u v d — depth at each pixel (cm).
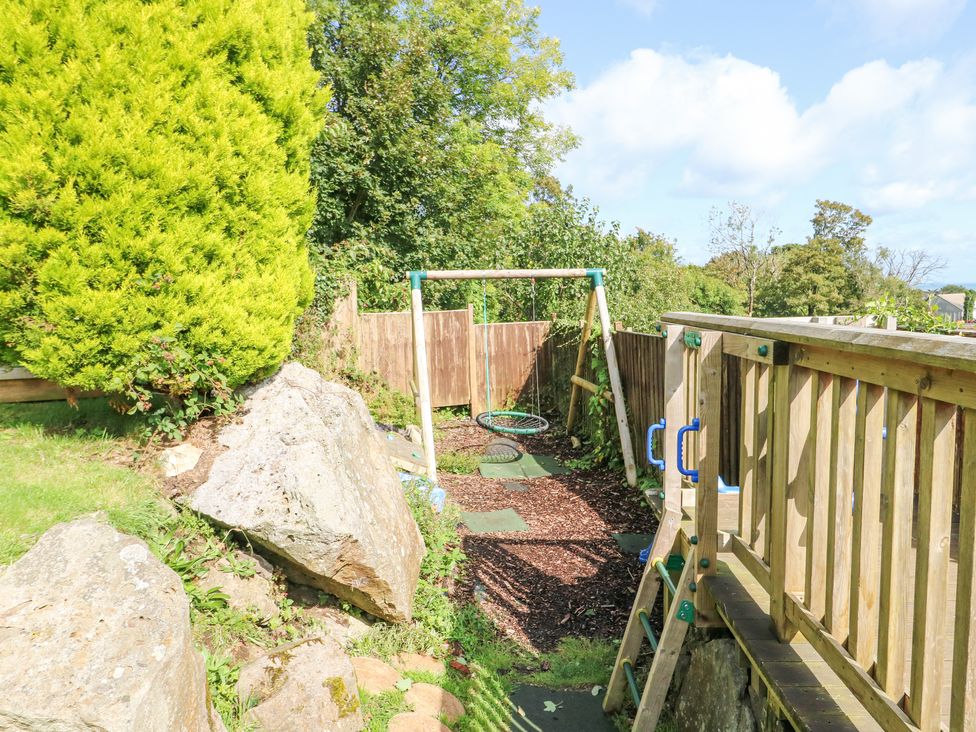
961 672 144
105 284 361
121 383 375
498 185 1836
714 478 307
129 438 403
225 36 390
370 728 299
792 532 236
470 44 1711
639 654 435
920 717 157
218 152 387
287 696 280
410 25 1323
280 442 388
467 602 493
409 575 432
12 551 269
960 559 144
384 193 1208
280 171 428
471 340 1168
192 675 217
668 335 362
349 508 373
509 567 573
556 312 1213
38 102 337
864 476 181
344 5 1245
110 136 351
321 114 482
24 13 338
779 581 243
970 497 141
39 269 347
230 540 367
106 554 231
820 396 211
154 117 364
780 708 250
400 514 457
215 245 392
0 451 376
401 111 1173
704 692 319
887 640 170
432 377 1149
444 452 942
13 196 337
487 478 842
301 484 362
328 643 313
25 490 322
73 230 351
